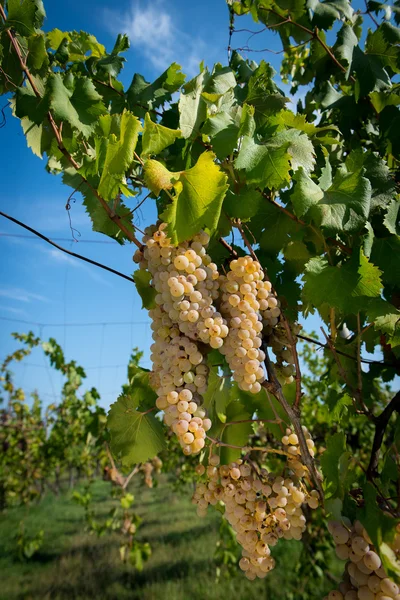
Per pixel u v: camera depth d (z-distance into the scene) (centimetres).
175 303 42
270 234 56
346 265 46
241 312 45
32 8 55
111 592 232
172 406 42
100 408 204
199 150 53
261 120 60
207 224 41
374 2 81
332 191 47
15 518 416
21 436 368
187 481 319
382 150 74
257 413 59
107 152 44
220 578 231
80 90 56
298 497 45
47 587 244
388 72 77
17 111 53
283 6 84
